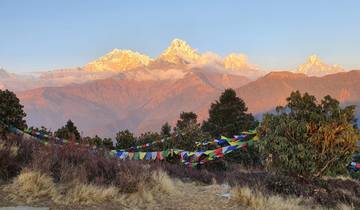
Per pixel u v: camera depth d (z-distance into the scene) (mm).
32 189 9250
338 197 14617
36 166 9914
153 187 11711
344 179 19922
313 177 15430
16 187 9281
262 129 16156
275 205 12234
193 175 16125
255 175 16172
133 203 10422
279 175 15227
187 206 10961
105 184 10836
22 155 10805
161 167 15039
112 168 11805
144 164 15297
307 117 15523
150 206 10516
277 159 15438
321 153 15078
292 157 15016
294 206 12641
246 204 11875
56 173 10438
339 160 15508
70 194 9656
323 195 14320
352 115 15367
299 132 15070
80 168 10961
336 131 15117
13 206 8586
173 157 20812
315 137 15023
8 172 9781
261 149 15789
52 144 11969
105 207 9695
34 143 11844
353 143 15055
